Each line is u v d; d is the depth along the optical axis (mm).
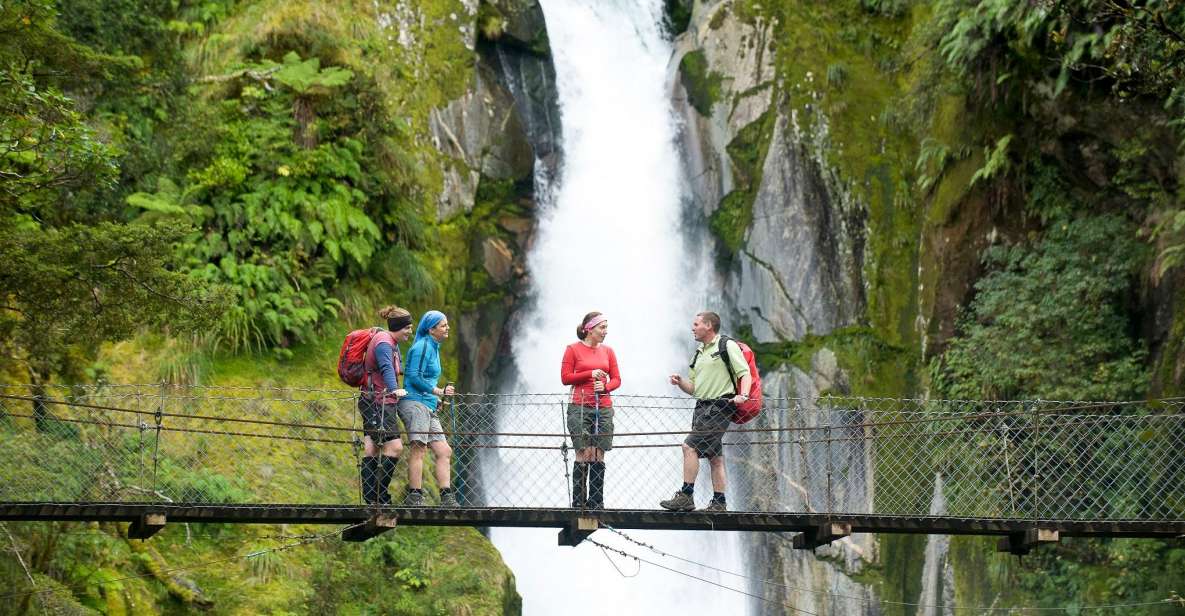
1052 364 20125
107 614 14156
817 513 13117
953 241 22828
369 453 12773
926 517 13289
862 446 22844
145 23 20188
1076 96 20391
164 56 20406
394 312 12930
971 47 21188
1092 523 13555
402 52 23688
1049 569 20094
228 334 18781
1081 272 20359
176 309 12883
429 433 12766
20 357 14852
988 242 22359
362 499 12797
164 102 20281
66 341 12812
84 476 14688
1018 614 20125
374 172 21625
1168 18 17031
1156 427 18703
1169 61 16984
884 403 23422
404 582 17109
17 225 13828
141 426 13602
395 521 12359
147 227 12648
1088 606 19094
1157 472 18500
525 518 12586
